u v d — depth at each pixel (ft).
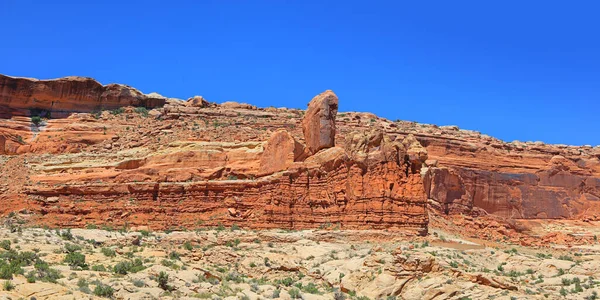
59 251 179.32
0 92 318.65
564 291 176.45
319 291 172.76
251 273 185.78
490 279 173.58
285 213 214.48
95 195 236.63
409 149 223.51
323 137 224.33
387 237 201.67
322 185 217.36
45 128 313.53
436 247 201.05
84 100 333.42
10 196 241.55
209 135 269.44
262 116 314.55
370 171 210.38
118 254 187.11
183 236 207.92
